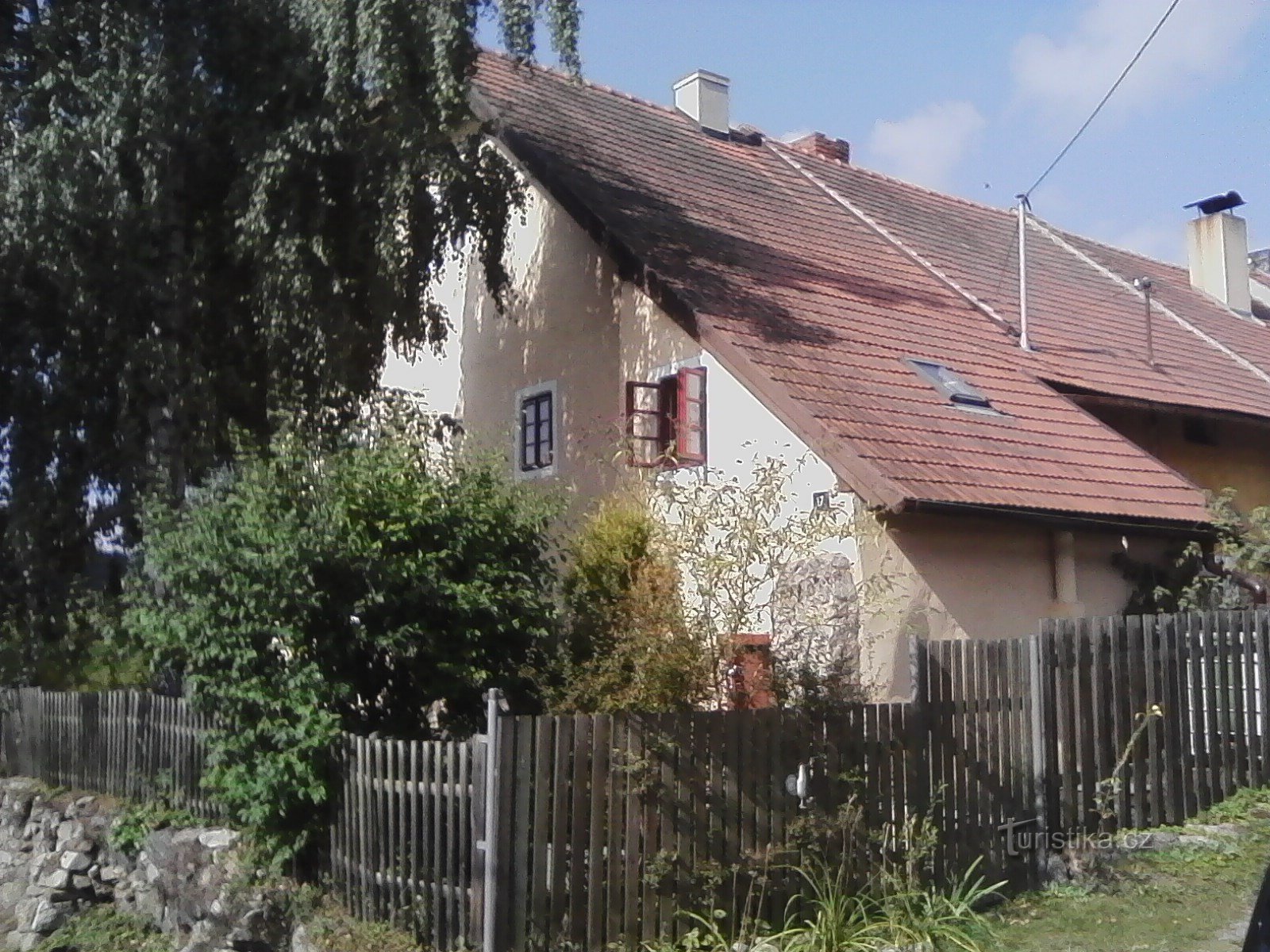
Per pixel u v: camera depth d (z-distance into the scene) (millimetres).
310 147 10945
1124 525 11055
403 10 10805
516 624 8258
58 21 11219
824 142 20938
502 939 6473
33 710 12297
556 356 13664
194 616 7695
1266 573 11352
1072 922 7656
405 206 11047
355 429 9359
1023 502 10367
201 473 11492
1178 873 8344
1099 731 8867
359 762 7523
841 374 11484
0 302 11742
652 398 11883
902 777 7852
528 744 6664
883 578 9305
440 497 8273
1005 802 8305
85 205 10781
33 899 10430
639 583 8289
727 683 7910
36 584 12922
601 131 15852
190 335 11773
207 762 8531
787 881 7332
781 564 8266
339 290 11398
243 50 11430
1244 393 16547
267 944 7602
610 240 12742
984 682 8352
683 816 7031
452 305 15359
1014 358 13984
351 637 7883
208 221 11906
